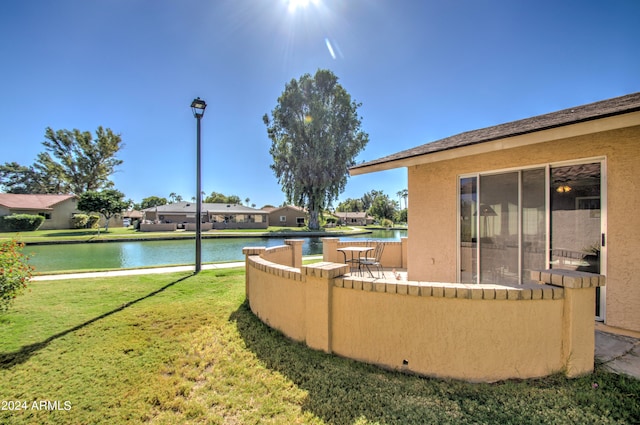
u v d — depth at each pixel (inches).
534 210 176.9
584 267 156.0
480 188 205.8
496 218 196.2
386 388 100.6
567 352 102.4
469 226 213.6
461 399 93.6
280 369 115.5
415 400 93.6
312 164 1280.8
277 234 1170.6
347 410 89.9
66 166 1590.8
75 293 238.7
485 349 103.3
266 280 163.9
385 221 2101.4
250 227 1641.2
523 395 94.0
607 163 147.3
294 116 1333.7
